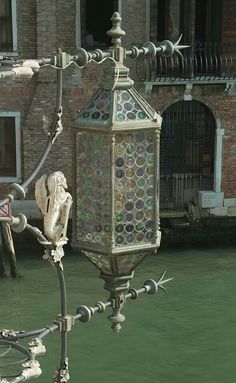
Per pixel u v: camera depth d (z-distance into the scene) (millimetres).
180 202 18781
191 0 17500
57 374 3947
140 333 13367
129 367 12188
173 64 17781
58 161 17797
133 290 4035
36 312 14188
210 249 18047
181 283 15859
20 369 3730
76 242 3812
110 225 3697
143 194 3742
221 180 18656
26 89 17453
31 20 17328
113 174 3646
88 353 12570
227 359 12586
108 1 17625
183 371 12156
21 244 17531
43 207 3652
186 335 13391
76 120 3693
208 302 14883
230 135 18578
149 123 3650
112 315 3986
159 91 17906
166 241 17938
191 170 18812
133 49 3879
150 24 17625
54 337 12789
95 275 15992
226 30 18391
